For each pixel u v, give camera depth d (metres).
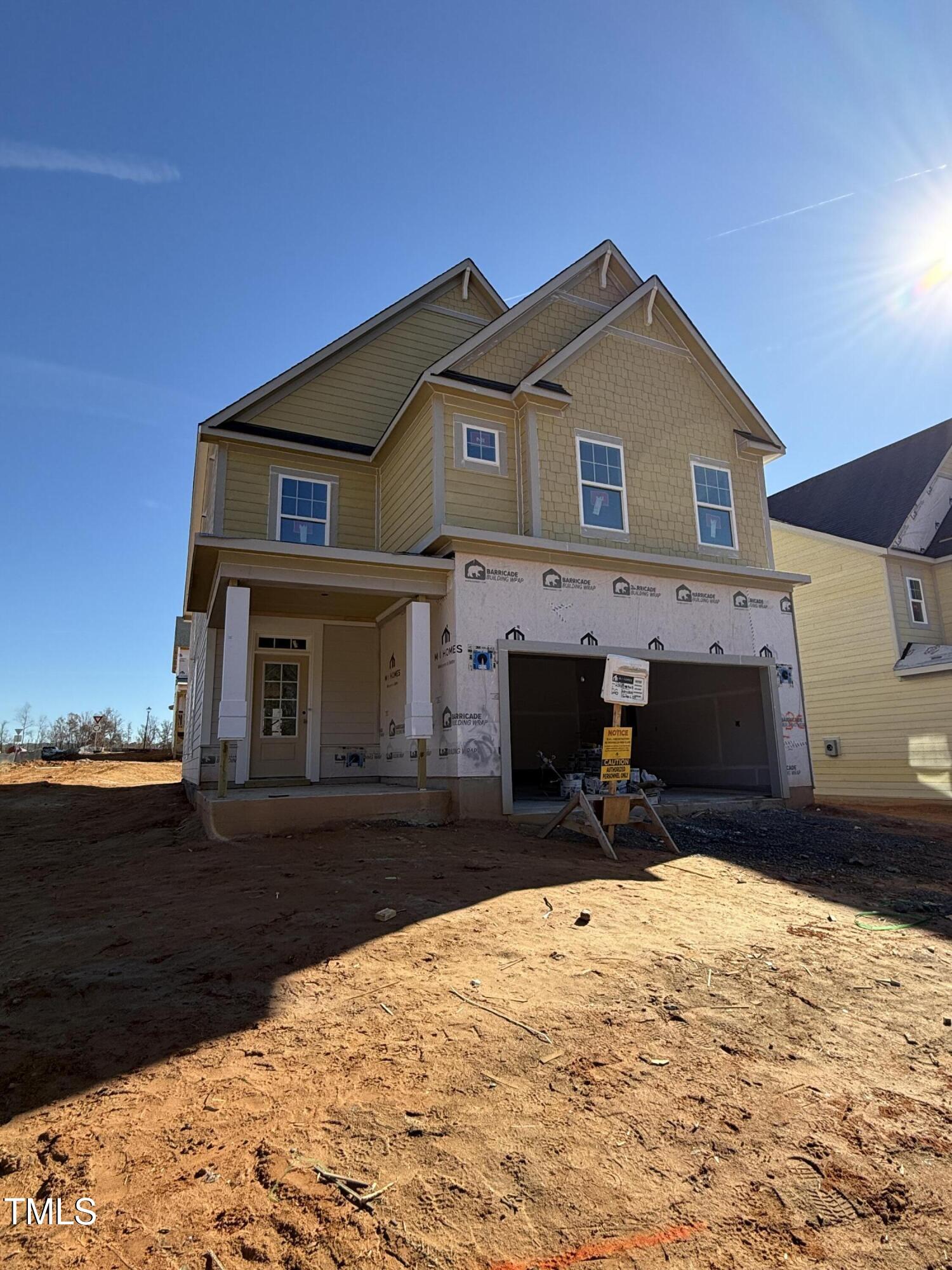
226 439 12.48
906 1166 2.69
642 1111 2.93
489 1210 2.34
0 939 4.95
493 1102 2.94
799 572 20.75
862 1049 3.59
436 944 4.66
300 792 10.22
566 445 11.62
